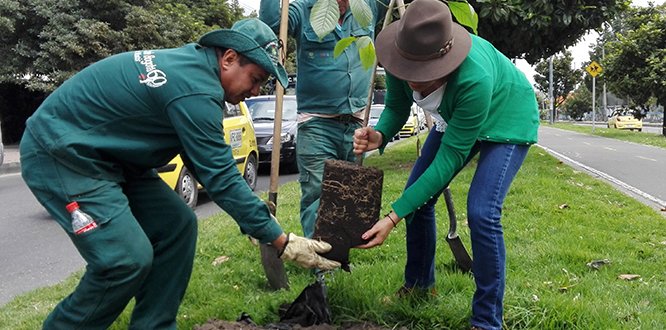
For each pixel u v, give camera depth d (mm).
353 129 4336
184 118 2518
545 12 10422
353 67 4230
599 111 81250
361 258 4711
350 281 3758
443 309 3383
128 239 2521
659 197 9039
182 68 2574
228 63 2674
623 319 3305
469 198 3082
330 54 4156
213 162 2557
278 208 7250
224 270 4512
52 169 2504
